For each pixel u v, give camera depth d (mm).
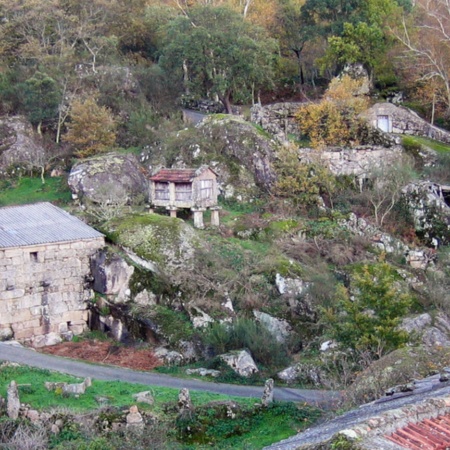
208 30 57938
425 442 14703
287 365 36719
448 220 48031
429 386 21391
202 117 58906
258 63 58469
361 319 33344
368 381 26078
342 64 62719
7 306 38625
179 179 45344
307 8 65625
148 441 28047
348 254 43906
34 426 28109
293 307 39906
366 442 14570
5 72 60438
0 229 40219
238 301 39781
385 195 49062
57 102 56688
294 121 56219
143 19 70062
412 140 53906
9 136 55156
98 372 35125
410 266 44719
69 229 41375
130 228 42125
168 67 60688
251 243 45031
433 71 59688
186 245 41688
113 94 59250
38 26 63062
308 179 49812
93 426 28500
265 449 18359
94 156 51812
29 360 35969
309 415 30172
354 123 54156
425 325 38219
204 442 29031
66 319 40281
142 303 39969
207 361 36500
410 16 65000
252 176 50781
